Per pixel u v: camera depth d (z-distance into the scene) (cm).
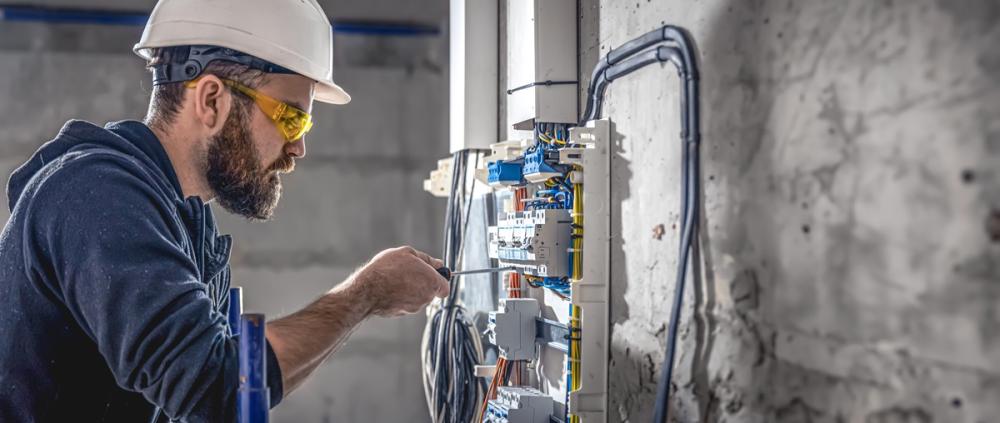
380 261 120
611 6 150
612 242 144
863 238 81
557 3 172
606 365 145
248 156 117
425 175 394
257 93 115
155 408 119
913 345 75
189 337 91
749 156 101
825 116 87
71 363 105
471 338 214
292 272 382
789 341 93
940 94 72
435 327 229
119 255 92
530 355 193
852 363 83
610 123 145
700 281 113
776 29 96
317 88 140
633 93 135
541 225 154
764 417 98
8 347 102
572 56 172
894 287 77
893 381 78
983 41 67
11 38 359
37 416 104
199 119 114
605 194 145
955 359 71
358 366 390
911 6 75
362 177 389
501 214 210
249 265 379
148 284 91
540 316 194
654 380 126
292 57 119
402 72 392
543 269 155
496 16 235
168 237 100
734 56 104
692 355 115
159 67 116
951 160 71
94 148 105
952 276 71
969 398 69
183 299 93
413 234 392
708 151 111
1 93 359
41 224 98
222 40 114
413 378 393
